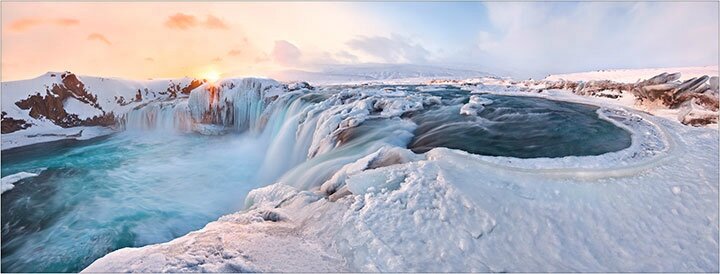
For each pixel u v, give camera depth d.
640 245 4.95
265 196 8.54
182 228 11.89
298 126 18.95
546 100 20.41
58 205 13.90
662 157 8.47
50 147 26.33
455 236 5.09
